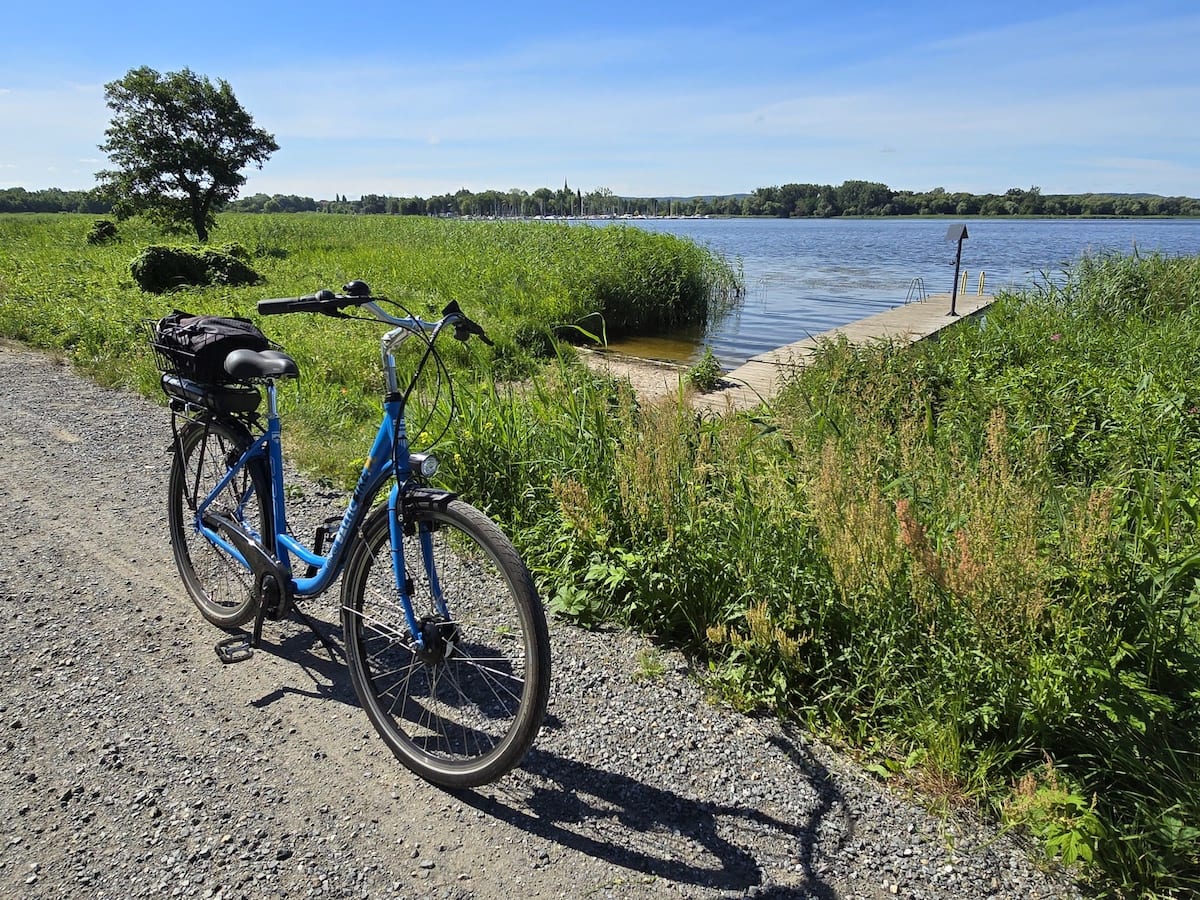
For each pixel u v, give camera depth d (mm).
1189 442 5184
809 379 7398
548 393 5707
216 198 25562
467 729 2963
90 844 2391
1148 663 2785
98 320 9930
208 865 2326
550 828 2510
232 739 2891
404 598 2732
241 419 3510
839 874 2336
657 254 18281
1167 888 2277
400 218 38094
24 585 3947
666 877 2324
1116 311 10648
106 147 24266
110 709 3037
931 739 2785
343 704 3131
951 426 5629
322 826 2490
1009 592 2793
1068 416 5770
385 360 2775
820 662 3312
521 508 4699
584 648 3518
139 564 4215
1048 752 2666
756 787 2693
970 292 20719
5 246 22203
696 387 9172
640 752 2859
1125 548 3010
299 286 14875
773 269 31859
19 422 6574
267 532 3350
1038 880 2314
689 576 3643
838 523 3334
